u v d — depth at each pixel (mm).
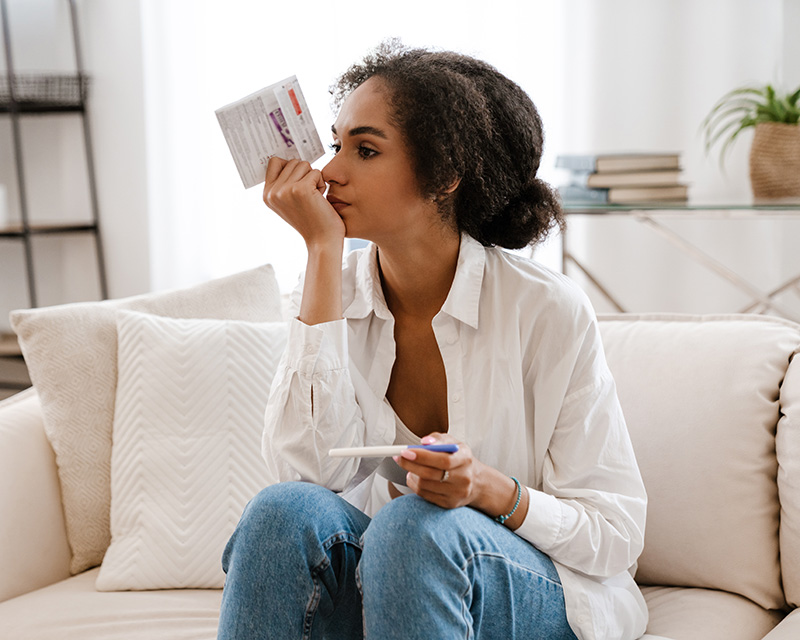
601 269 2986
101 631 1265
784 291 2768
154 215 3371
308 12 3102
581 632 1091
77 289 3686
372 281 1240
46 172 3688
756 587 1254
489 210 1190
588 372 1166
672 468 1299
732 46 2764
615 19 2855
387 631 952
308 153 1174
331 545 1006
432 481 982
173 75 3281
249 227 3279
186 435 1480
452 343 1199
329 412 1155
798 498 1229
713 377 1325
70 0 3445
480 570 996
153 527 1440
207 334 1538
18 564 1433
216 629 1264
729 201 2334
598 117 2910
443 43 2979
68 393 1531
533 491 1088
